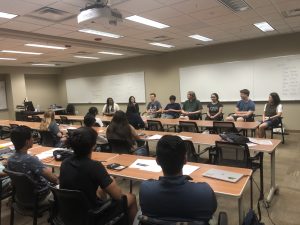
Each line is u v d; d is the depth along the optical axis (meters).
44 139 4.55
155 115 6.92
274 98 5.58
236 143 2.66
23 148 2.19
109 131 3.35
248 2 3.83
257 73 7.09
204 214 1.19
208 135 3.81
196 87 8.22
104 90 10.55
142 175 2.12
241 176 1.99
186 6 3.84
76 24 4.53
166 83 8.85
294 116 6.72
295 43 6.45
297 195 3.07
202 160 3.91
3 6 3.46
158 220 1.22
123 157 2.69
